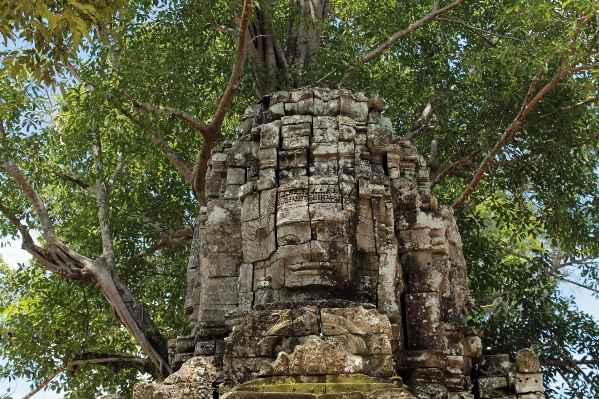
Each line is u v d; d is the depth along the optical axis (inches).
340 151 448.1
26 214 693.3
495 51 579.2
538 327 643.5
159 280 747.4
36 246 653.3
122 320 634.8
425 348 429.4
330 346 353.1
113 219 715.4
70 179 709.9
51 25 323.3
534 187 692.1
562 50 536.7
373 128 478.9
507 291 682.2
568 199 672.4
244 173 476.4
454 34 700.7
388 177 461.7
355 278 422.0
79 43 326.3
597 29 539.5
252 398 331.0
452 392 418.3
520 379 423.8
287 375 349.1
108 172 761.6
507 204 703.7
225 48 692.1
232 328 410.6
